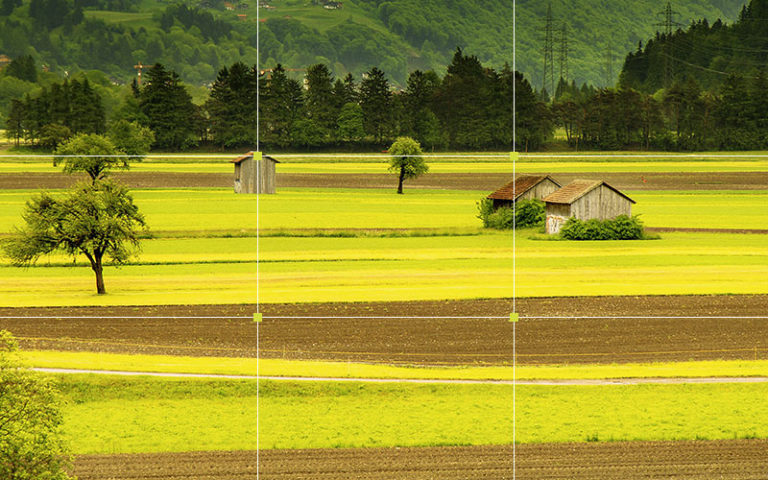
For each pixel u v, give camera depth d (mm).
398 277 69188
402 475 35812
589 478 35562
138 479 35375
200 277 69250
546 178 96125
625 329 55312
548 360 49875
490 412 42562
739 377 46875
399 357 50250
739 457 37500
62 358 48812
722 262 74500
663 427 40562
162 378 46062
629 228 87250
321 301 61812
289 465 36750
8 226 95875
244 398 44469
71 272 71188
